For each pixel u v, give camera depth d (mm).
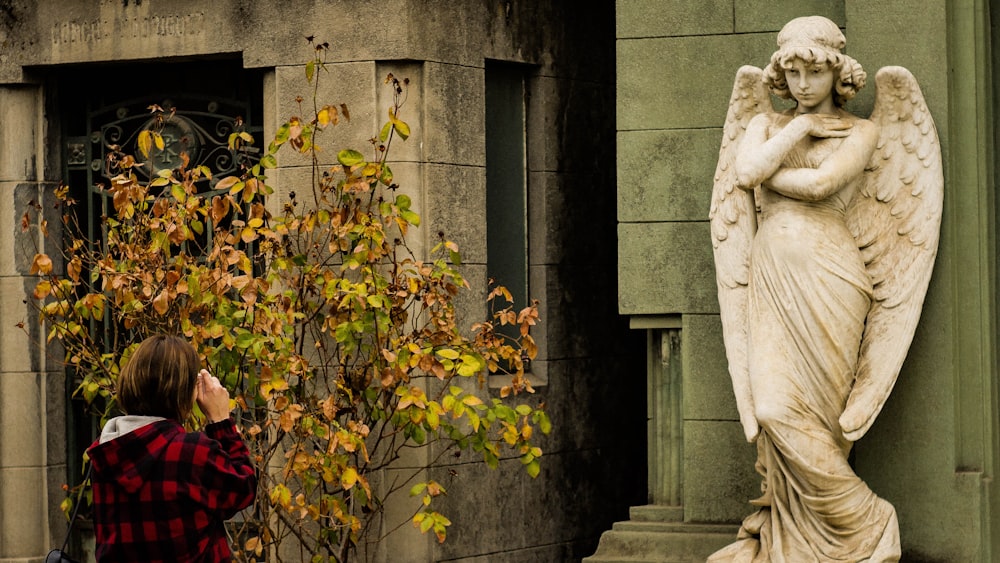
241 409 15008
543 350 16531
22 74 16516
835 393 12516
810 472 12367
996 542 13430
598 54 17266
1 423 16578
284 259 14125
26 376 16609
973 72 13250
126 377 10047
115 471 9859
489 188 16219
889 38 13188
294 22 15344
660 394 14711
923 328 13055
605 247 17297
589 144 17141
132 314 14180
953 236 13102
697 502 14336
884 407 13180
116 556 9844
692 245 14367
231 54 15781
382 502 14922
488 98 16219
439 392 15094
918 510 13109
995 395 13758
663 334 14703
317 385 15062
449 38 15398
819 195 12383
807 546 12617
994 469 13578
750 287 12797
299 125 13961
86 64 16391
